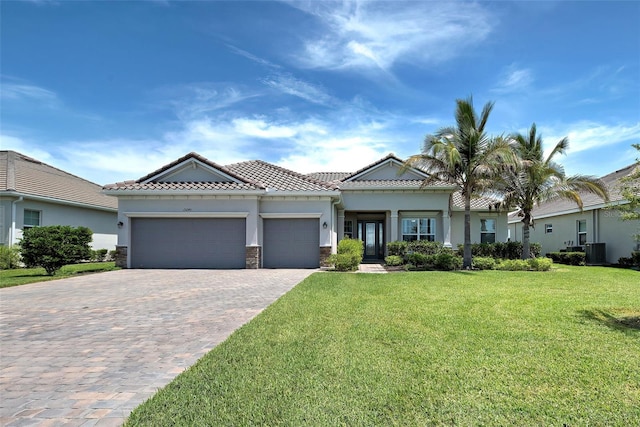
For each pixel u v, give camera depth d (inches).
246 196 628.4
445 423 119.9
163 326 248.2
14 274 577.0
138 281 472.7
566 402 134.0
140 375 163.9
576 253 751.7
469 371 162.6
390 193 773.9
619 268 661.3
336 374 158.9
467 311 282.4
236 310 296.2
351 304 308.2
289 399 136.1
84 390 148.6
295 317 262.1
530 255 722.8
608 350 191.3
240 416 124.1
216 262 636.7
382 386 146.9
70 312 292.5
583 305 306.0
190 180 672.4
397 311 281.6
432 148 633.6
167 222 646.5
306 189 629.9
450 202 775.1
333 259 594.9
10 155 841.5
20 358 187.3
